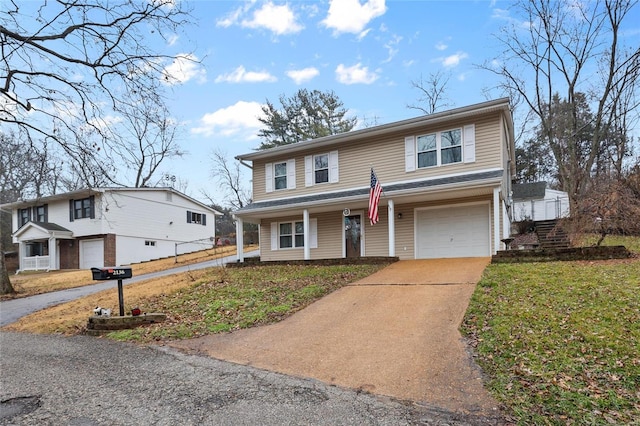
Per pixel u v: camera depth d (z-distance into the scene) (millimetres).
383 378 4504
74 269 25016
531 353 4727
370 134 15523
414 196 13586
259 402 3971
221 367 5109
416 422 3449
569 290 7043
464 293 7871
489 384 4113
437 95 30016
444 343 5426
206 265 20516
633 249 11516
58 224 26875
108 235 24344
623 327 5199
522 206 25125
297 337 6254
